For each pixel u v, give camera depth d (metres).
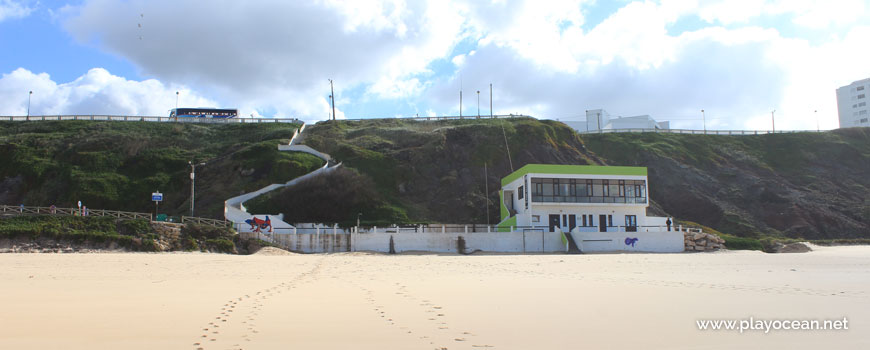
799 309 12.88
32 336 9.09
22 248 37.34
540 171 51.00
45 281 18.73
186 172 64.44
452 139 75.00
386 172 65.94
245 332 9.77
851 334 10.03
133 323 10.46
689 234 48.22
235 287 17.50
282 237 43.81
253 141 79.81
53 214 41.53
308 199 56.78
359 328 10.28
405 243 45.03
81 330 9.70
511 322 11.02
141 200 59.78
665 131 96.06
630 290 16.75
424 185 65.38
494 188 66.06
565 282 19.56
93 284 17.98
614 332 10.05
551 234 47.09
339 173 61.50
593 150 87.56
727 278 21.34
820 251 46.44
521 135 77.50
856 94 148.62
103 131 81.25
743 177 73.44
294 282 19.55
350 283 19.23
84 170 65.12
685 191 71.75
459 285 18.44
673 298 14.78
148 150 71.75
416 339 9.35
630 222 52.22
